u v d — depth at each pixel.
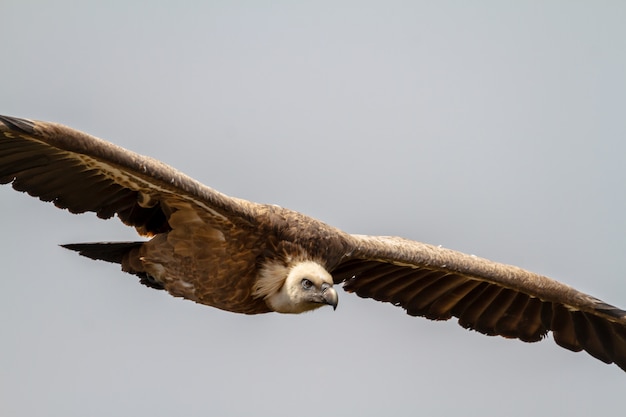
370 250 16.77
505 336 18.05
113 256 16.12
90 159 14.16
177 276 15.69
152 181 14.34
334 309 15.30
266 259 15.55
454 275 17.59
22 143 13.81
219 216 15.16
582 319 17.72
